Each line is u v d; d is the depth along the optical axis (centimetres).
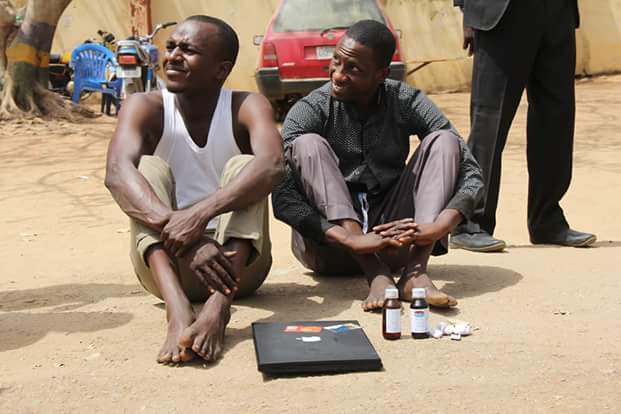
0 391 303
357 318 384
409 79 1852
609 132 1195
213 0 1750
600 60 1908
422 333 352
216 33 389
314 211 413
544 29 521
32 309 420
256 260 404
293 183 421
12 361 336
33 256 571
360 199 439
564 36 530
